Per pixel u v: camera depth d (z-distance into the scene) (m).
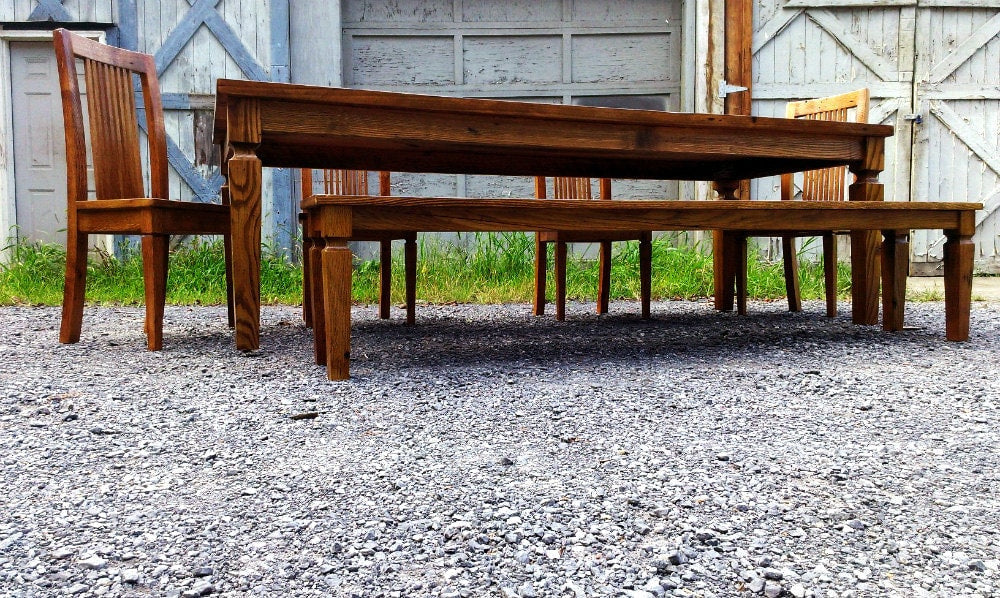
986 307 4.05
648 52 6.10
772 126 2.76
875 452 1.53
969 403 1.91
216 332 3.13
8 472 1.40
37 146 5.89
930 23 6.05
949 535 1.15
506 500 1.27
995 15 6.06
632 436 1.62
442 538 1.13
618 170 3.55
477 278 5.00
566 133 2.51
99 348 2.71
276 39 5.68
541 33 6.04
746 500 1.28
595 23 6.05
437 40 6.02
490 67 6.05
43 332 3.14
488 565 1.05
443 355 2.60
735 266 3.94
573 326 3.39
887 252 3.07
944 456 1.50
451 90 6.04
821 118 3.64
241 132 2.26
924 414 1.81
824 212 2.64
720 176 3.76
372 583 1.00
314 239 2.33
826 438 1.62
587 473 1.40
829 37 6.02
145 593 0.97
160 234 2.61
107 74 2.81
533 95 6.08
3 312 3.91
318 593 0.98
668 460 1.47
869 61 6.03
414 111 2.35
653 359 2.51
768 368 2.35
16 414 1.79
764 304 4.31
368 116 2.32
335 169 3.25
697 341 2.90
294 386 2.08
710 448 1.54
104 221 2.71
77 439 1.60
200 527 1.17
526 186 6.14
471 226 2.19
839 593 0.98
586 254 5.92
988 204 6.16
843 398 1.96
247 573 1.03
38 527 1.16
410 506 1.24
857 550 1.10
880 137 3.00
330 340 2.15
